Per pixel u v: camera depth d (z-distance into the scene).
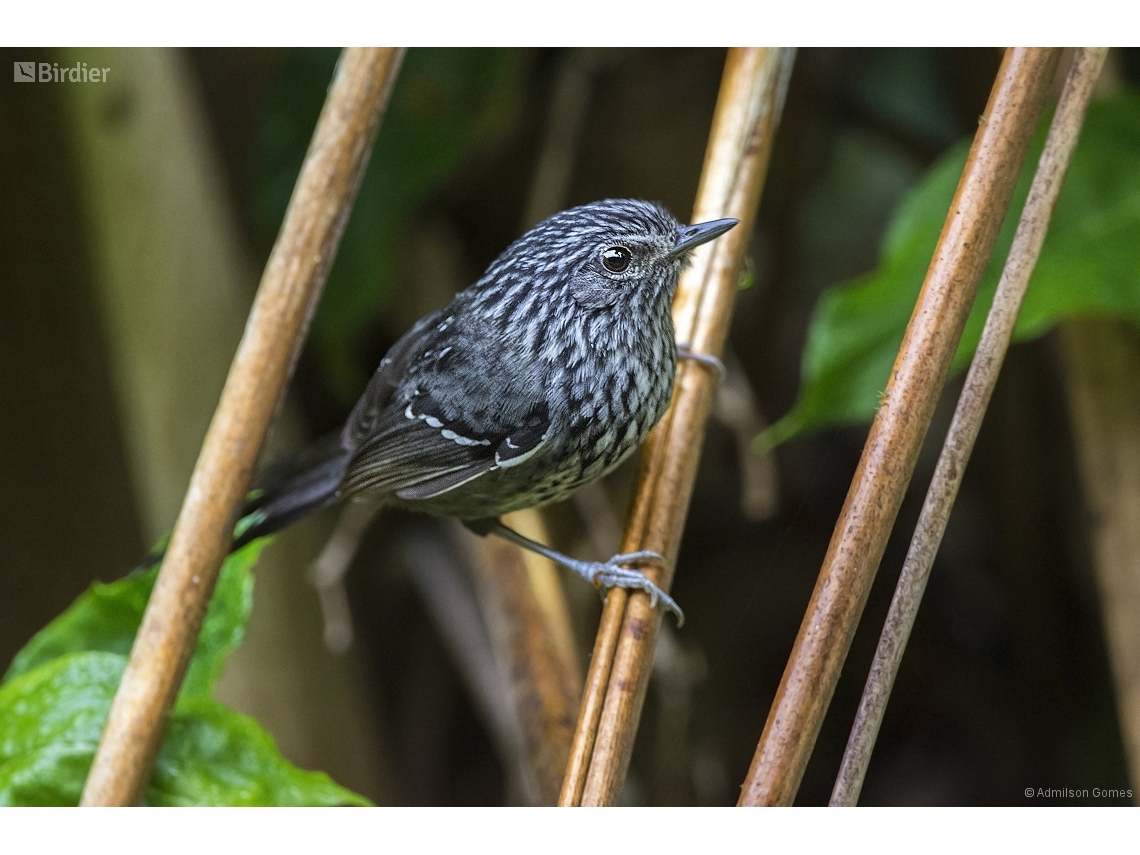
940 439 2.82
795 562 2.81
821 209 2.85
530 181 2.78
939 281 2.57
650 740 2.78
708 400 2.63
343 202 2.59
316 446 2.69
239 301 2.71
